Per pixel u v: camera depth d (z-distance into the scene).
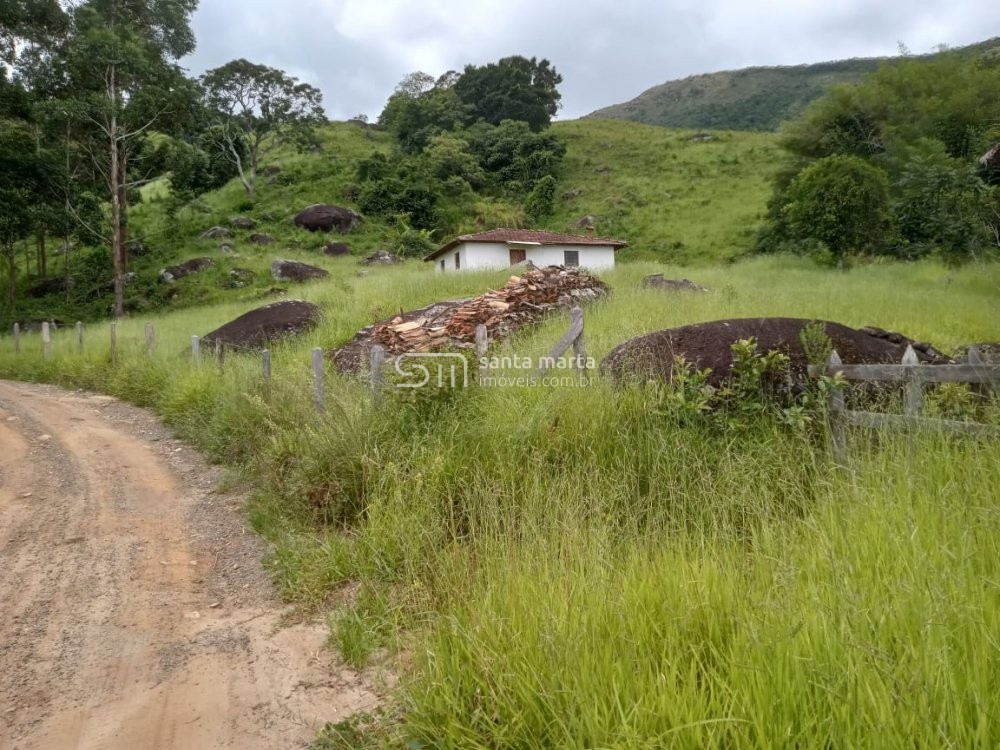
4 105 26.75
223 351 12.07
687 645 2.41
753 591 2.70
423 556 4.17
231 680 3.37
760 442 4.91
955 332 9.30
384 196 49.16
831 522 3.18
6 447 8.34
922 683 1.90
